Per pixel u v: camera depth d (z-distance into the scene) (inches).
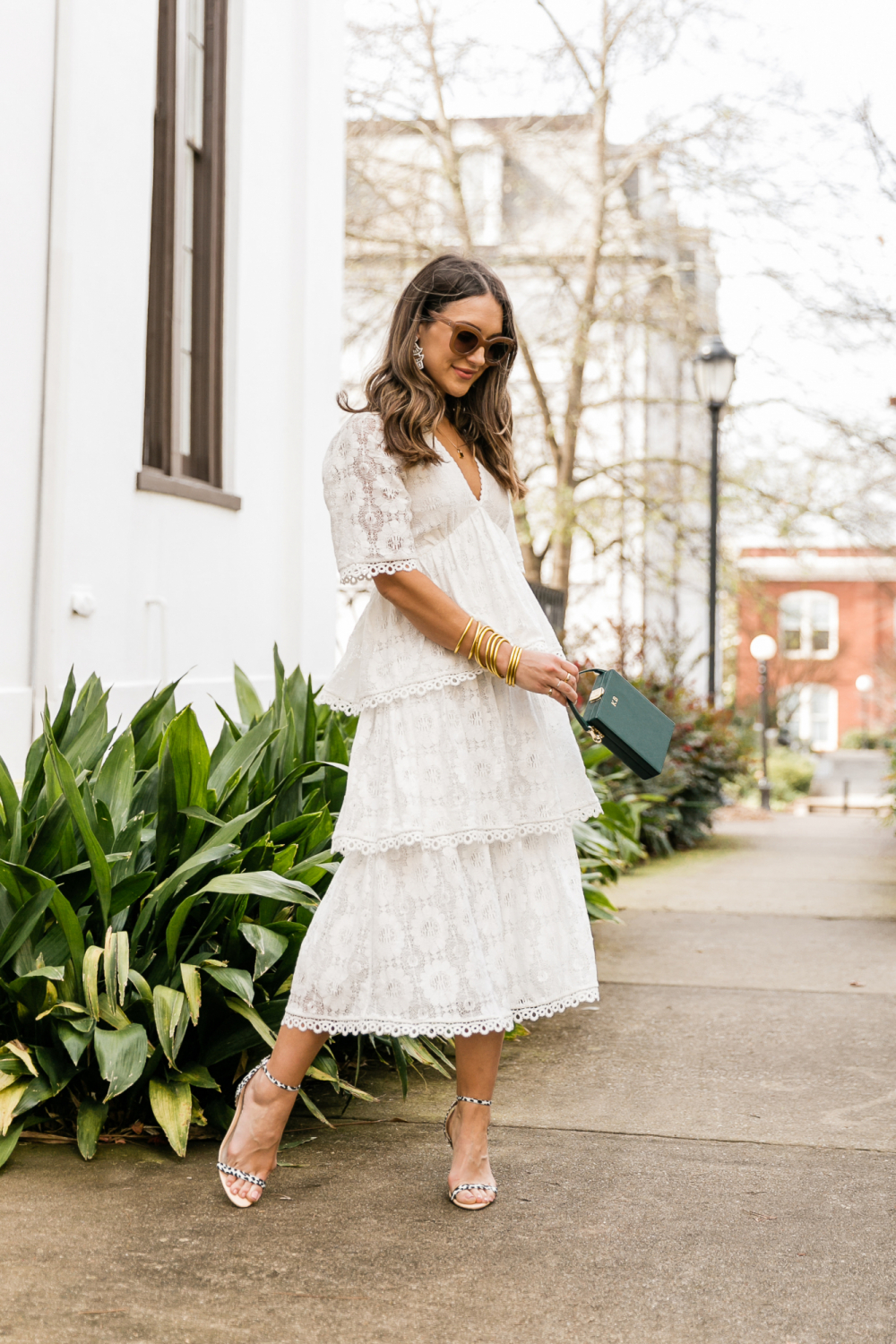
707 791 378.9
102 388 174.6
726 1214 86.4
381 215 611.2
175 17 204.2
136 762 122.2
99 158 172.1
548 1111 109.9
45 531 162.6
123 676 183.5
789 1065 125.0
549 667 83.1
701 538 644.7
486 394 91.1
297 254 252.5
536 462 644.1
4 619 156.7
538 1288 74.7
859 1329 70.1
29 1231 81.5
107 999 99.9
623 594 658.2
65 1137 99.0
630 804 305.3
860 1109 110.7
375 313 619.8
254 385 235.3
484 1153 88.5
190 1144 98.1
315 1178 92.3
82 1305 71.5
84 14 166.7
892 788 418.6
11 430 156.4
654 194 605.6
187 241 219.0
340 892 85.9
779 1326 70.3
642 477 648.4
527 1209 86.9
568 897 89.7
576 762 91.7
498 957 85.1
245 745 119.3
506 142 610.9
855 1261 79.0
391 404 84.4
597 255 611.8
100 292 173.2
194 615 209.2
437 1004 82.6
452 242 641.0
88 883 104.3
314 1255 78.7
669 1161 97.0
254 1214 85.0
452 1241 81.2
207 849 101.8
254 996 108.6
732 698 945.5
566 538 624.1
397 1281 75.2
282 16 245.9
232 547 225.3
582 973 88.9
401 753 84.6
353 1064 123.6
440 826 83.4
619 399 645.3
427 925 83.4
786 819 531.8
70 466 166.2
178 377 205.3
